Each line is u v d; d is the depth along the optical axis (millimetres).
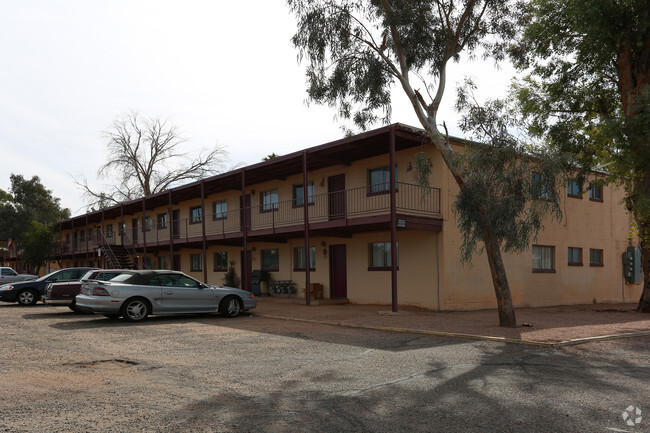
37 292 19984
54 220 59594
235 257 26969
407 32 14383
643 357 8672
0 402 5840
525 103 20031
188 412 5465
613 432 4820
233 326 13047
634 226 19156
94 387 6570
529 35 17047
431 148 17625
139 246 31078
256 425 5039
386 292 19016
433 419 5219
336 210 20734
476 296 18047
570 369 7641
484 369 7633
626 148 16391
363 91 14094
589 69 18391
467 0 14383
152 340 10633
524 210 12062
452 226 17453
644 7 14789
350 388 6504
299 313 15977
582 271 23062
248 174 22438
